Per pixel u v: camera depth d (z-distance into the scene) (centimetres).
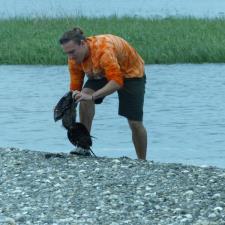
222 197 1570
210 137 2523
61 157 1919
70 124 1911
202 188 1634
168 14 7206
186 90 3484
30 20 5706
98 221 1438
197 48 4550
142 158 1967
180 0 10550
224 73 4022
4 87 3662
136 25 5459
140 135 1945
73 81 1911
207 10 8331
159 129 2661
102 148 2369
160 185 1661
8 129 2684
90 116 1923
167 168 1809
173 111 2988
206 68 4228
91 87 1897
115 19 5856
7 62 4556
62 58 4528
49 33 5147
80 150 1939
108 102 3180
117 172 1772
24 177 1742
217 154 2277
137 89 1909
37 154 1972
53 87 3644
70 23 5550
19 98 3341
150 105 3128
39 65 4484
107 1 10569
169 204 1531
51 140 2494
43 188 1655
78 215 1473
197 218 1449
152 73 4075
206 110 2998
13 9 9044
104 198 1576
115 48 1852
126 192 1614
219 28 5203
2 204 1545
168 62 4500
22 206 1530
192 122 2769
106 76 1848
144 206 1521
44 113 2984
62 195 1600
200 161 2183
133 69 1898
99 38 1853
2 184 1691
